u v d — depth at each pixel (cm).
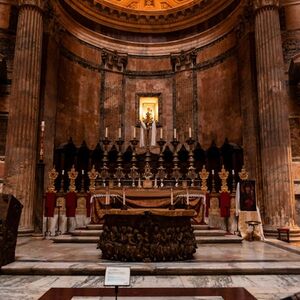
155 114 1741
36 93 1124
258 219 984
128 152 1620
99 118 1645
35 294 395
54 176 1105
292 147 1176
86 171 1516
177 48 1803
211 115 1608
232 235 938
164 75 1784
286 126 1091
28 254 655
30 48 1127
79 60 1603
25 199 1032
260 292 404
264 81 1137
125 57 1772
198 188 1106
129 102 1748
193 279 480
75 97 1547
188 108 1692
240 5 1463
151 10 1823
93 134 1611
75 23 1603
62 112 1449
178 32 1838
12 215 557
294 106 1202
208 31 1705
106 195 1034
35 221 1013
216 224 1113
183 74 1742
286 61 1231
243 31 1416
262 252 686
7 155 1059
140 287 399
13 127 1070
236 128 1457
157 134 1698
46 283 454
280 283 453
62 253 669
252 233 959
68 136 1480
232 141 1473
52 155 1338
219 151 1465
